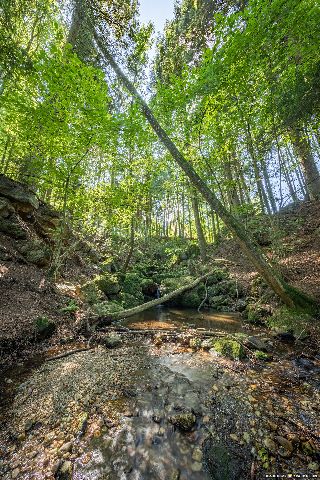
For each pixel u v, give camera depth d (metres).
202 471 2.70
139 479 2.60
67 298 8.07
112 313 7.58
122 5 9.70
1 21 7.50
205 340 6.14
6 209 9.21
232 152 9.17
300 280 8.26
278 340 6.22
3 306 6.12
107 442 3.06
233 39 6.38
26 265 8.55
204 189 7.57
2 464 2.77
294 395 3.91
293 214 14.91
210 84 7.18
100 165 11.45
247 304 9.24
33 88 8.52
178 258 18.83
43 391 4.08
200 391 4.06
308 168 14.63
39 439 3.12
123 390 4.11
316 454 2.82
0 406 3.72
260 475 2.62
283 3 5.74
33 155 9.59
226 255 15.56
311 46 6.54
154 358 5.35
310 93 7.46
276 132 8.32
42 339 5.84
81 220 11.10
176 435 3.17
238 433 3.18
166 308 11.23
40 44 13.20
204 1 12.04
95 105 7.37
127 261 14.35
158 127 8.09
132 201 12.02
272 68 7.28
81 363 5.03
